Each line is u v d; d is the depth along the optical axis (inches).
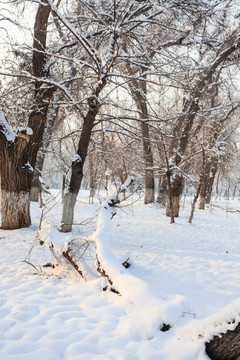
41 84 469.7
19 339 147.1
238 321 127.0
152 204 908.0
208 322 139.3
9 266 293.6
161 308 166.7
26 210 496.7
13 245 388.5
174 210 740.0
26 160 488.7
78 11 483.5
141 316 172.9
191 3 430.0
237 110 913.5
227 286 255.3
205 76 611.8
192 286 252.4
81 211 816.3
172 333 155.9
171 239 491.5
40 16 464.4
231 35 508.4
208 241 490.9
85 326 164.6
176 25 456.4
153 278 270.7
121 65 521.7
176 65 441.7
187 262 335.3
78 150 460.8
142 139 506.0
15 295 207.6
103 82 424.2
